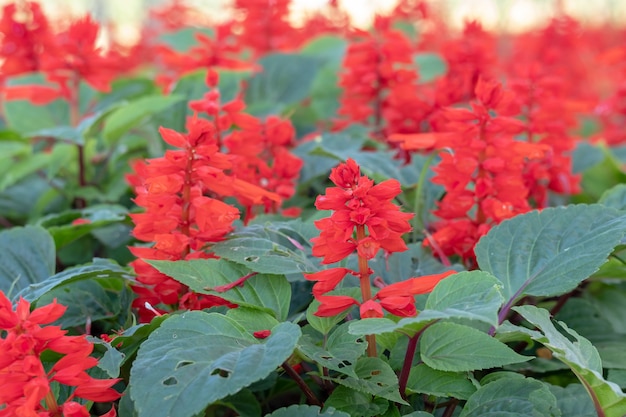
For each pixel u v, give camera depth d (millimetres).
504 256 676
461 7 2773
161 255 659
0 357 540
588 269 639
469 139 700
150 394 552
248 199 761
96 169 1129
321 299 590
